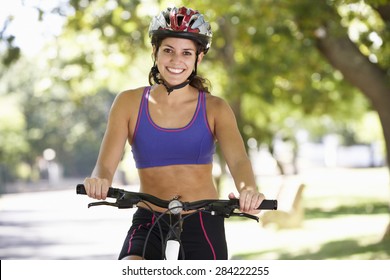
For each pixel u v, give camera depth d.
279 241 25.06
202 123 6.68
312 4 21.66
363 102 49.75
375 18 25.80
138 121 6.68
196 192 6.74
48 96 99.81
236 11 26.23
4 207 49.12
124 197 6.16
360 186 60.00
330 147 123.00
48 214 42.09
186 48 6.58
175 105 6.68
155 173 6.70
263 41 28.23
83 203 52.56
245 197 6.04
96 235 29.39
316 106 44.09
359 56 22.70
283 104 46.78
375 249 20.42
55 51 33.69
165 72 6.60
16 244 26.73
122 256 6.30
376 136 75.56
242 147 6.70
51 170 108.06
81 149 106.56
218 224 6.63
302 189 29.92
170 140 6.64
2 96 96.31
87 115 101.94
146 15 27.53
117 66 35.09
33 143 101.06
